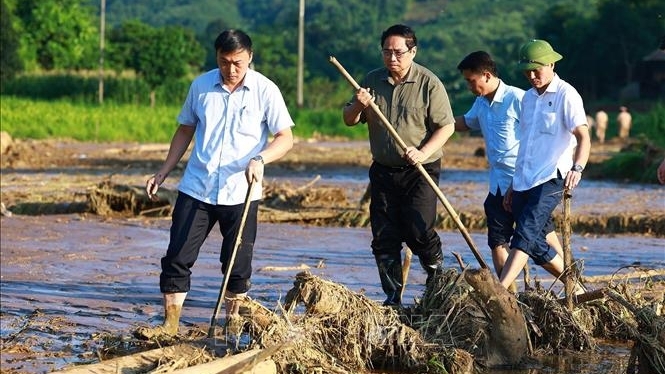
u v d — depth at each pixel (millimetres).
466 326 14930
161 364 13383
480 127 18281
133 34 124125
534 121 16453
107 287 20625
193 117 15430
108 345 15172
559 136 16359
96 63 143625
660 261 23844
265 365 13086
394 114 16516
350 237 28500
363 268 22766
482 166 61438
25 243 26656
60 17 142625
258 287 20109
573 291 16266
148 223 31344
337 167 58812
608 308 16281
